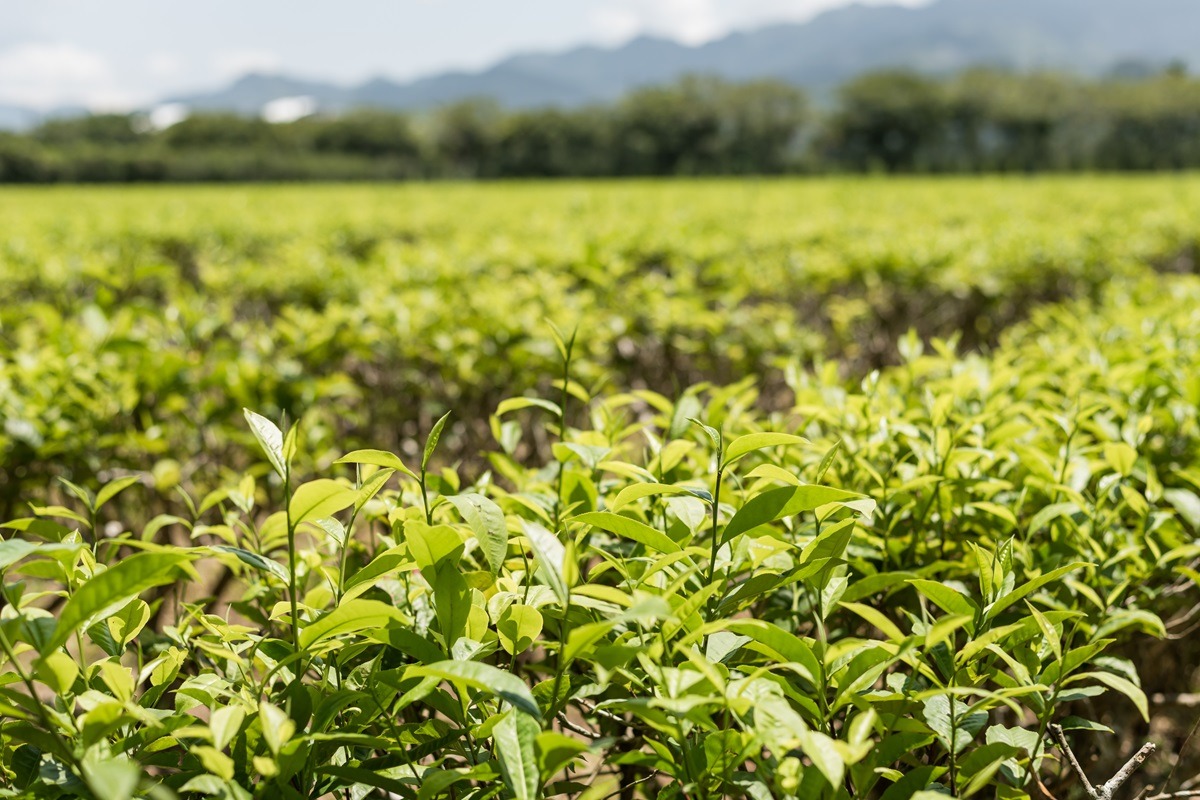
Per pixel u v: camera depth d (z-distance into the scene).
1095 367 3.35
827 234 10.49
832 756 1.27
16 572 1.75
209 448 4.53
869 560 2.44
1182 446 3.06
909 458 2.76
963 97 90.94
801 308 8.58
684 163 94.56
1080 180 29.20
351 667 1.92
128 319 4.42
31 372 3.84
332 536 1.71
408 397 5.25
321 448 4.00
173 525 4.37
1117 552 2.28
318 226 12.67
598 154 96.69
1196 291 5.29
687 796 1.65
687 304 5.46
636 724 2.07
